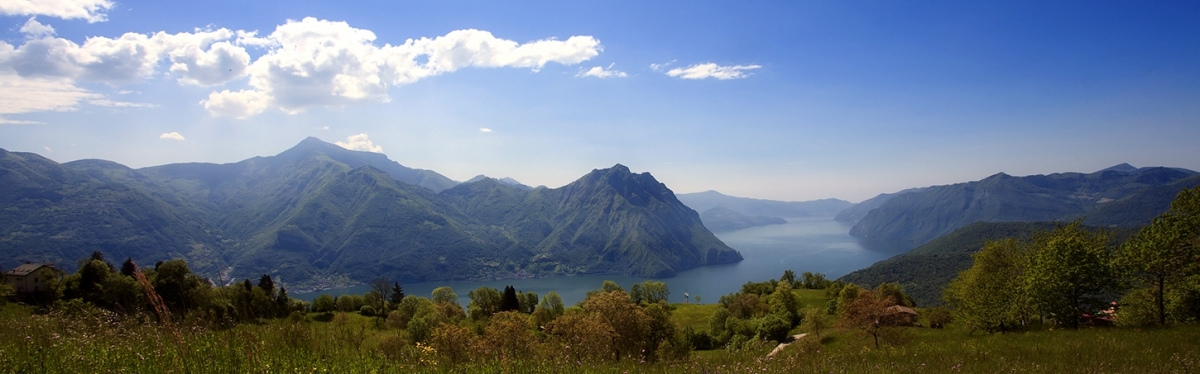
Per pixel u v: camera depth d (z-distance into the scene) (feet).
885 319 128.36
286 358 27.89
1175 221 102.63
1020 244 161.48
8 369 24.06
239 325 32.24
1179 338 60.95
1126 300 120.67
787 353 50.75
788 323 207.51
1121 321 114.52
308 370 26.22
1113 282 109.81
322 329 35.88
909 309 221.87
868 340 125.49
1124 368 40.68
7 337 29.81
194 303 32.91
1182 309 103.65
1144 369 40.37
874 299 133.28
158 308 27.45
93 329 31.55
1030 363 43.98
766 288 421.18
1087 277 109.09
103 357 26.45
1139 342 59.77
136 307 33.68
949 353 55.11
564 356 37.93
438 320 245.24
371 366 28.55
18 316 35.35
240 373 25.05
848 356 50.08
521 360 34.94
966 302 143.13
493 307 349.82
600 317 112.37
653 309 132.46
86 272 141.79
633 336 118.62
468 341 52.29
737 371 38.40
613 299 123.85
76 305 34.42
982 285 144.77
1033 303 121.49
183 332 29.68
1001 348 61.98
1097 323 124.77
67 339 29.22
